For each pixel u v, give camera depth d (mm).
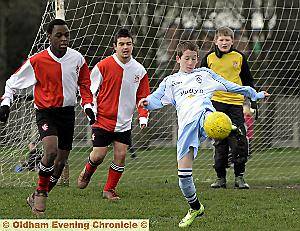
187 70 14250
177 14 30781
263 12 31719
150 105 14234
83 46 23109
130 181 23344
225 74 19859
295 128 32562
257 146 31141
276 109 31281
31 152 22172
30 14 55500
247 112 24531
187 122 13609
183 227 13367
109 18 24594
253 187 20953
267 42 30953
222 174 20703
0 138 22812
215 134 13086
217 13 31125
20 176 22188
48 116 14883
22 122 21656
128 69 17781
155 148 33906
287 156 32031
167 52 29406
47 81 14781
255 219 14266
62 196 17875
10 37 55938
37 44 20625
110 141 18062
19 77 14719
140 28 29172
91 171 18516
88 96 15250
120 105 17875
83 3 25016
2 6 55406
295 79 29609
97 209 15602
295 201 17234
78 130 28922
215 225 13516
